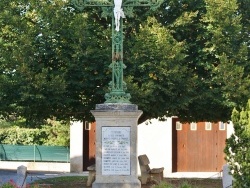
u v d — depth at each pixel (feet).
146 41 52.01
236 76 53.01
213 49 54.70
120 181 40.86
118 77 42.19
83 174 81.46
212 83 55.52
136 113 40.88
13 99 53.93
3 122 108.47
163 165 84.89
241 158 38.60
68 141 98.73
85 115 59.47
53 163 94.12
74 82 53.36
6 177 77.87
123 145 41.09
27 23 54.70
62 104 54.29
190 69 54.90
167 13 57.62
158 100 54.29
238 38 55.98
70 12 56.54
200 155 87.25
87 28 53.26
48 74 52.60
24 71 51.03
